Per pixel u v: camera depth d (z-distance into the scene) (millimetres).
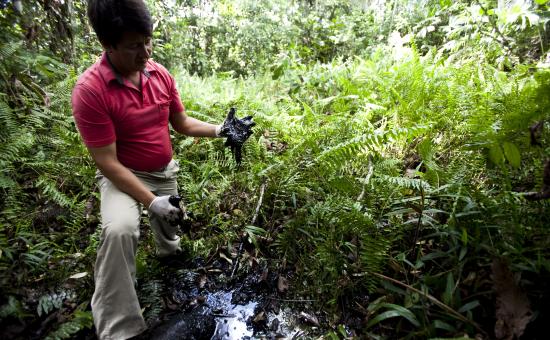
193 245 2539
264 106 4020
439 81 3369
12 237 2510
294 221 2436
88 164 3254
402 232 2246
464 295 1863
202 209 2809
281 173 2877
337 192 2566
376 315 1932
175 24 6238
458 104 2957
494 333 1673
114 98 1705
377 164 2701
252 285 2314
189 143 3332
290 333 1981
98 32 1509
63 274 2254
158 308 2115
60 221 2723
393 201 2375
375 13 6566
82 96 1613
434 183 2455
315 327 1989
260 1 6871
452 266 2018
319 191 2705
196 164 3332
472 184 2316
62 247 2508
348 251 2309
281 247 2445
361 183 2566
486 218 2055
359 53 6078
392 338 1821
